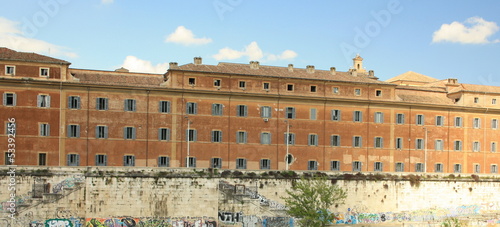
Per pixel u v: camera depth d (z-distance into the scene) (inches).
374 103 3503.9
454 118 3686.0
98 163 3011.8
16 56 2938.0
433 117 3639.3
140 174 2524.6
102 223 2474.2
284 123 3334.2
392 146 3531.0
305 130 3373.5
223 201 2637.8
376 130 3506.4
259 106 3294.8
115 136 3046.3
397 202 3034.0
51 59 3004.4
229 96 3243.1
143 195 2522.1
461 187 3189.0
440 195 3134.8
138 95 3097.9
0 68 2878.9
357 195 2952.8
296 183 2847.0
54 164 2947.8
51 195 2468.0
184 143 3159.5
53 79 2965.1
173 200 2554.1
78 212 2491.4
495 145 3779.5
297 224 2733.8
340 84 3474.4
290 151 3341.5
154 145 3107.8
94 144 3011.8
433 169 3607.3
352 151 3449.8
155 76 3307.1
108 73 3196.4
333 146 3415.4
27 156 2908.5
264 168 3282.5
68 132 2974.9
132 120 3078.2
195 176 2583.7
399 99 3612.2
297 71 3560.5
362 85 3513.8
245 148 3257.9
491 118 3779.5
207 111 3206.2
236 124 3250.5
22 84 2910.9
